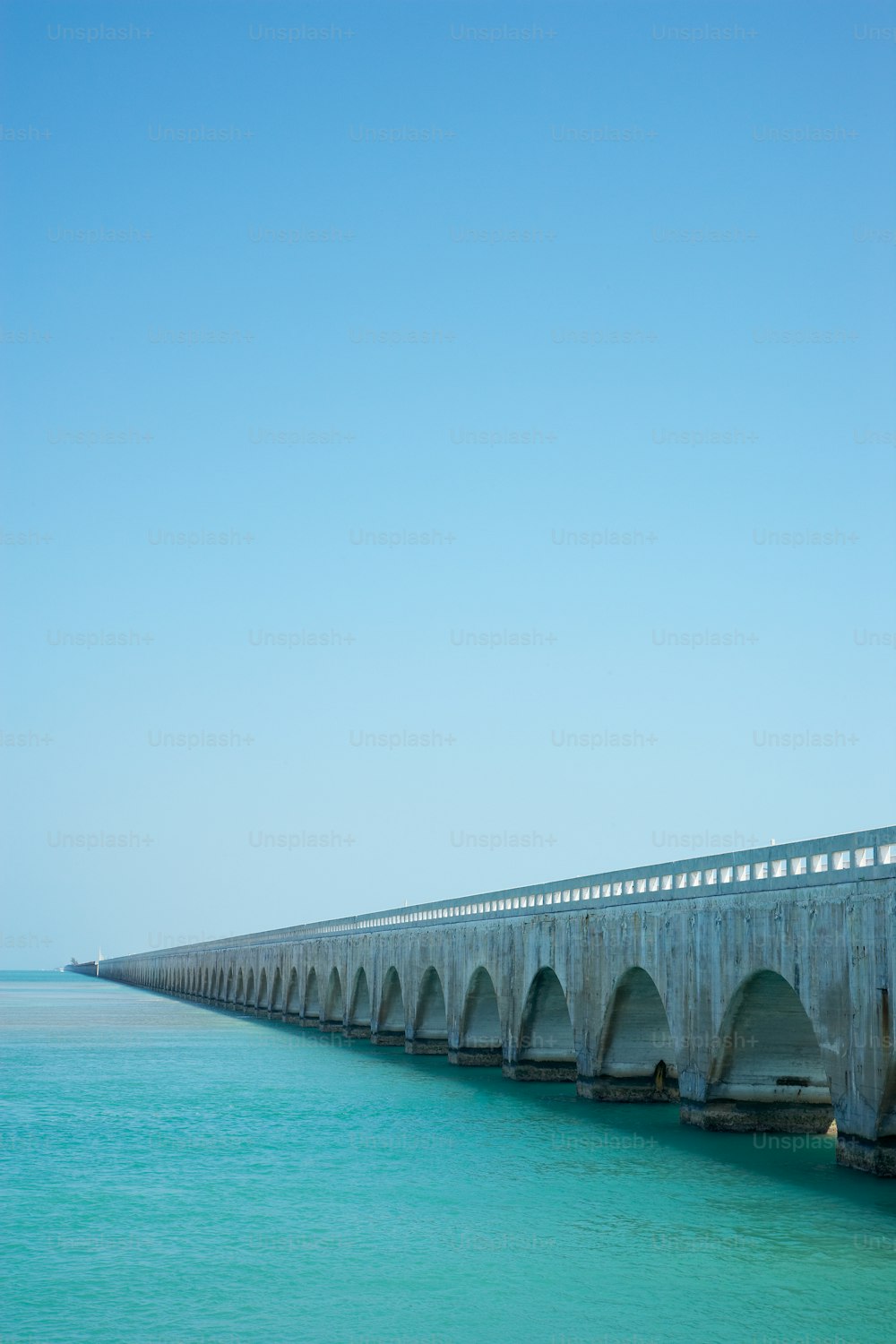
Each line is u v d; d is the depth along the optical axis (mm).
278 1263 33594
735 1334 28203
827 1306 29844
